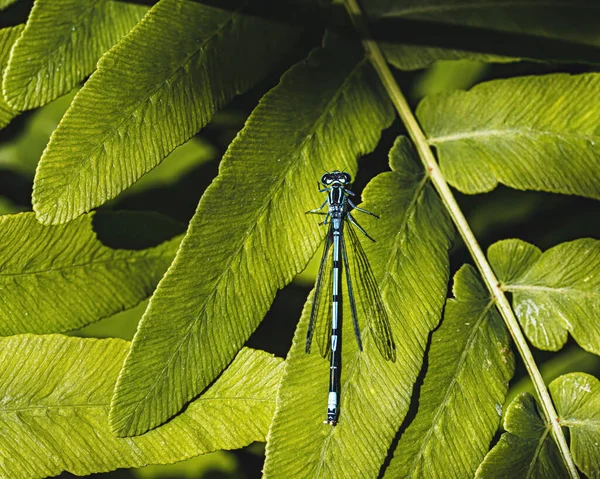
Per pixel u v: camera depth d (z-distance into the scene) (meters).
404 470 0.52
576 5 0.54
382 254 0.53
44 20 0.53
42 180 0.52
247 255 0.52
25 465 0.52
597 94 0.53
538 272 0.53
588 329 0.53
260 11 0.53
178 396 0.52
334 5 0.54
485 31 0.54
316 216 0.52
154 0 0.53
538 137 0.53
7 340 0.52
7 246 0.52
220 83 0.53
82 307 0.53
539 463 0.52
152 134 0.52
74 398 0.52
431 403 0.52
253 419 0.52
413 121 0.54
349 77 0.54
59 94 0.53
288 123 0.53
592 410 0.52
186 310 0.52
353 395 0.52
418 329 0.52
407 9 0.54
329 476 0.52
